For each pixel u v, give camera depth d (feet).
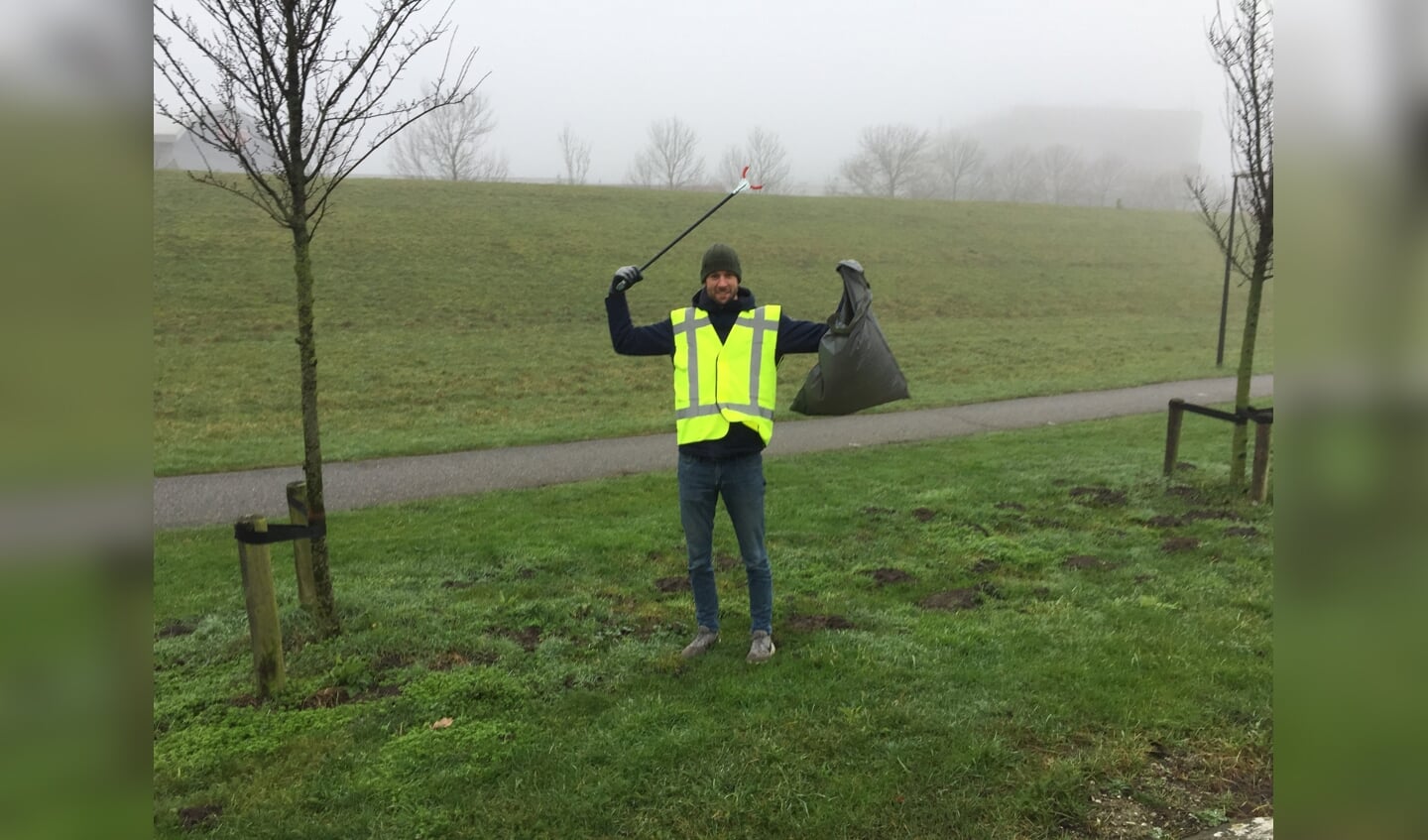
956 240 102.73
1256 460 21.76
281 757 10.37
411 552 18.72
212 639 13.79
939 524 20.34
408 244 75.05
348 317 57.00
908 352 58.54
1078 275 93.04
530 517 21.67
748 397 12.49
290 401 39.88
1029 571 17.06
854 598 15.55
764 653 12.90
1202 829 8.85
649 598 15.70
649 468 28.45
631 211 98.99
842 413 12.78
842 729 10.75
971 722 10.84
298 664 12.82
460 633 14.02
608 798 9.43
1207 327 74.23
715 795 9.42
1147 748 10.27
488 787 9.73
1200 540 18.81
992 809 9.14
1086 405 41.45
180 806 9.39
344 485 26.17
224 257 64.08
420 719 11.28
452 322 59.00
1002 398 43.19
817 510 21.62
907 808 9.16
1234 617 14.32
